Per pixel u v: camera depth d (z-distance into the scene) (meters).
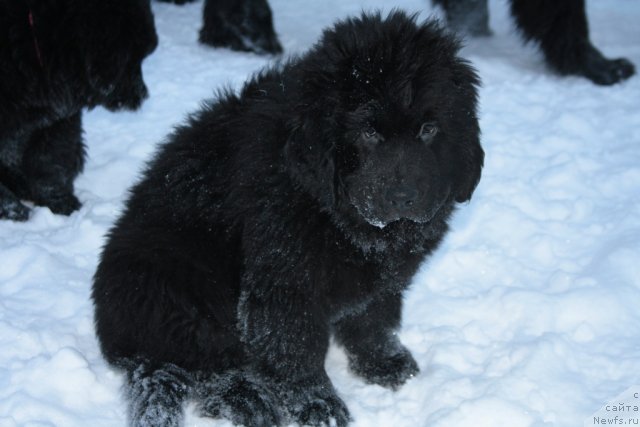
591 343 1.80
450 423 1.64
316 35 3.33
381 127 1.55
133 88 2.17
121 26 2.08
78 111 2.18
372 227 1.61
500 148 2.39
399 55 1.56
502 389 1.68
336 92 1.55
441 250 2.04
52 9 2.04
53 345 1.78
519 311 1.88
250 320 1.66
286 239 1.60
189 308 1.67
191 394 1.69
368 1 3.78
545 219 2.15
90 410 1.68
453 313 1.89
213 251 1.68
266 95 1.66
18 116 2.10
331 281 1.62
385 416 1.69
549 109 2.62
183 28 3.40
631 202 2.18
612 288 1.89
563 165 2.29
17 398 1.67
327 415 1.68
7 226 2.11
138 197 1.76
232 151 1.68
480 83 1.66
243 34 3.08
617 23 3.48
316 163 1.57
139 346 1.68
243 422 1.67
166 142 1.79
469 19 3.21
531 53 3.17
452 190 1.66
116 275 1.67
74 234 2.07
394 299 1.75
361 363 1.79
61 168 2.19
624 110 2.59
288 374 1.68
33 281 1.94
